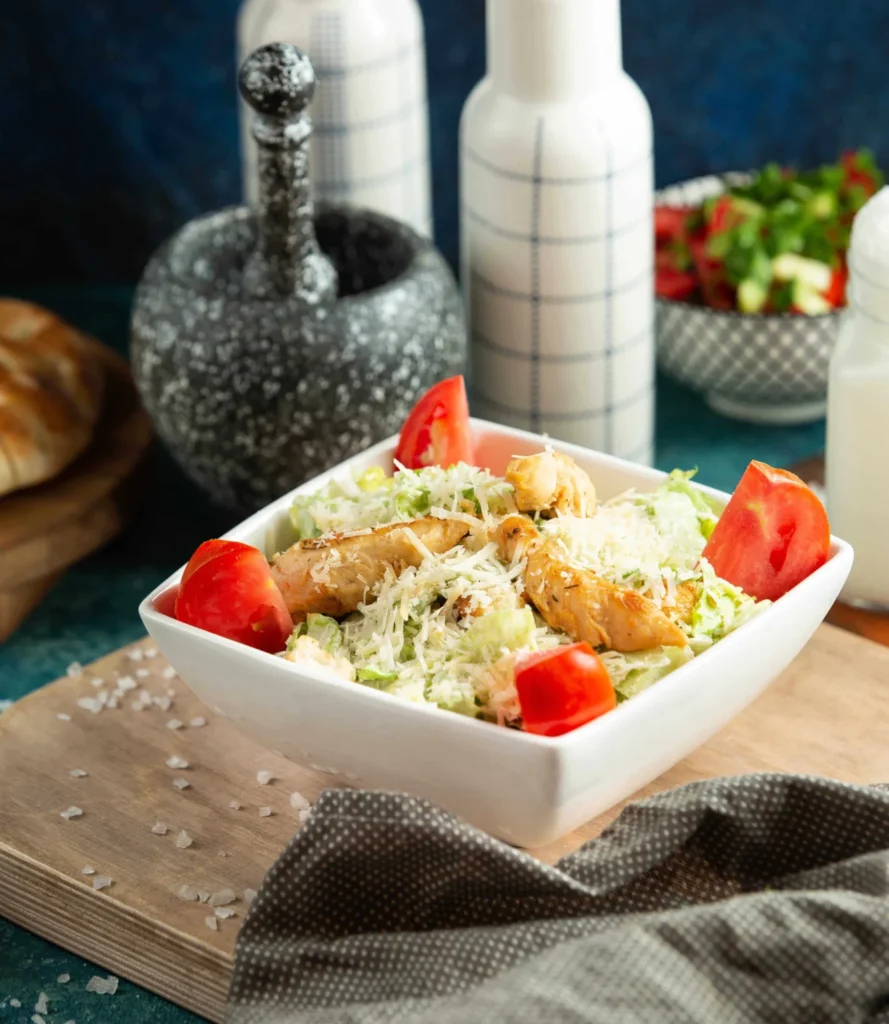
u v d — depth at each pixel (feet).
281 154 3.88
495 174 4.12
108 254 5.04
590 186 4.08
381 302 4.00
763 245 4.43
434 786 3.31
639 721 3.24
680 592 3.38
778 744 3.59
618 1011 3.07
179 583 3.46
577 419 4.26
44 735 3.64
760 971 3.13
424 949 3.19
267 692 3.34
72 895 3.41
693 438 4.50
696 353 4.41
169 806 3.52
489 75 4.17
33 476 4.00
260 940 3.24
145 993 3.40
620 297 4.18
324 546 3.44
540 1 4.00
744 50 4.82
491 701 3.29
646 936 3.13
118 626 4.08
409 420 3.71
